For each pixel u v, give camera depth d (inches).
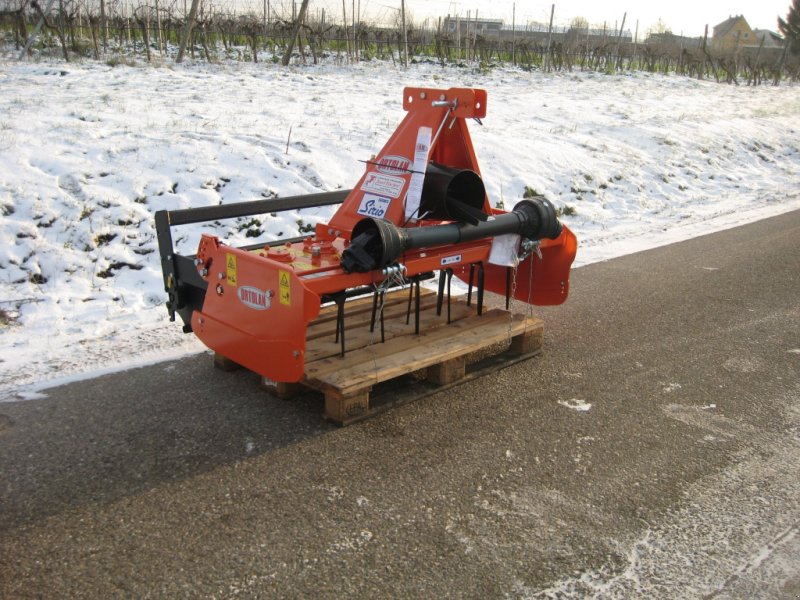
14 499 124.1
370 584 105.9
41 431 147.6
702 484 137.0
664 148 533.0
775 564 114.5
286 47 795.4
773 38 2972.4
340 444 146.4
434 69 780.6
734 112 738.8
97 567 107.7
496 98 629.0
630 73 999.0
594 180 433.1
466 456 143.6
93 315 216.1
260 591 103.6
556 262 202.4
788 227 387.5
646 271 295.3
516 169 405.1
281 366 150.4
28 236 244.7
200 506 123.7
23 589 102.7
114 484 129.6
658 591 107.1
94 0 694.5
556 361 196.5
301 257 166.2
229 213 183.6
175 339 200.5
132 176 288.2
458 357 175.6
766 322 235.5
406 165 174.1
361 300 207.2
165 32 748.6
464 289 255.0
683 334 221.9
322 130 394.6
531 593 105.3
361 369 158.9
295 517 121.4
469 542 116.6
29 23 690.2
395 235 151.8
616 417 163.8
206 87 498.3
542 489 133.0
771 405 173.5
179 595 102.3
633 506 128.8
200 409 159.6
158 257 255.3
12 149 287.1
